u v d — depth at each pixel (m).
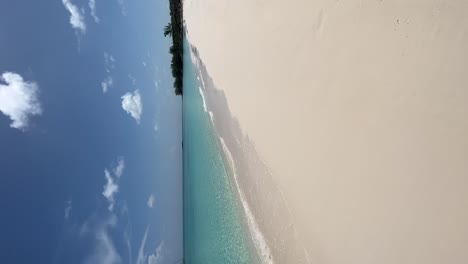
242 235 9.39
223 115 12.12
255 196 8.41
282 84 6.81
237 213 9.98
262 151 7.84
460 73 3.29
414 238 3.63
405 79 3.88
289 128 6.46
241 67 9.64
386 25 4.20
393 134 3.99
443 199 3.35
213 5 14.01
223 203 12.05
